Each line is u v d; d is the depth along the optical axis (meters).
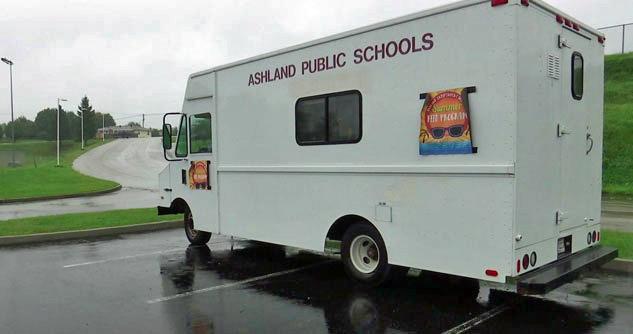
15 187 24.86
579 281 6.27
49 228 10.64
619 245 7.51
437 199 5.19
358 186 5.94
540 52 4.89
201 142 8.39
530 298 5.66
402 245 5.54
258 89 7.21
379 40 5.65
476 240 4.91
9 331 5.02
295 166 6.68
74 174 33.09
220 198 8.02
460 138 4.96
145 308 5.66
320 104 6.32
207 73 8.15
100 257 8.35
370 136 5.79
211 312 5.48
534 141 4.84
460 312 5.25
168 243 9.56
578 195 5.58
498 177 4.71
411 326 4.91
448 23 5.04
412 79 5.36
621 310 5.22
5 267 7.71
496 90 4.70
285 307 5.58
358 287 6.24
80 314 5.49
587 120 5.71
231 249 8.88
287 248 8.93
